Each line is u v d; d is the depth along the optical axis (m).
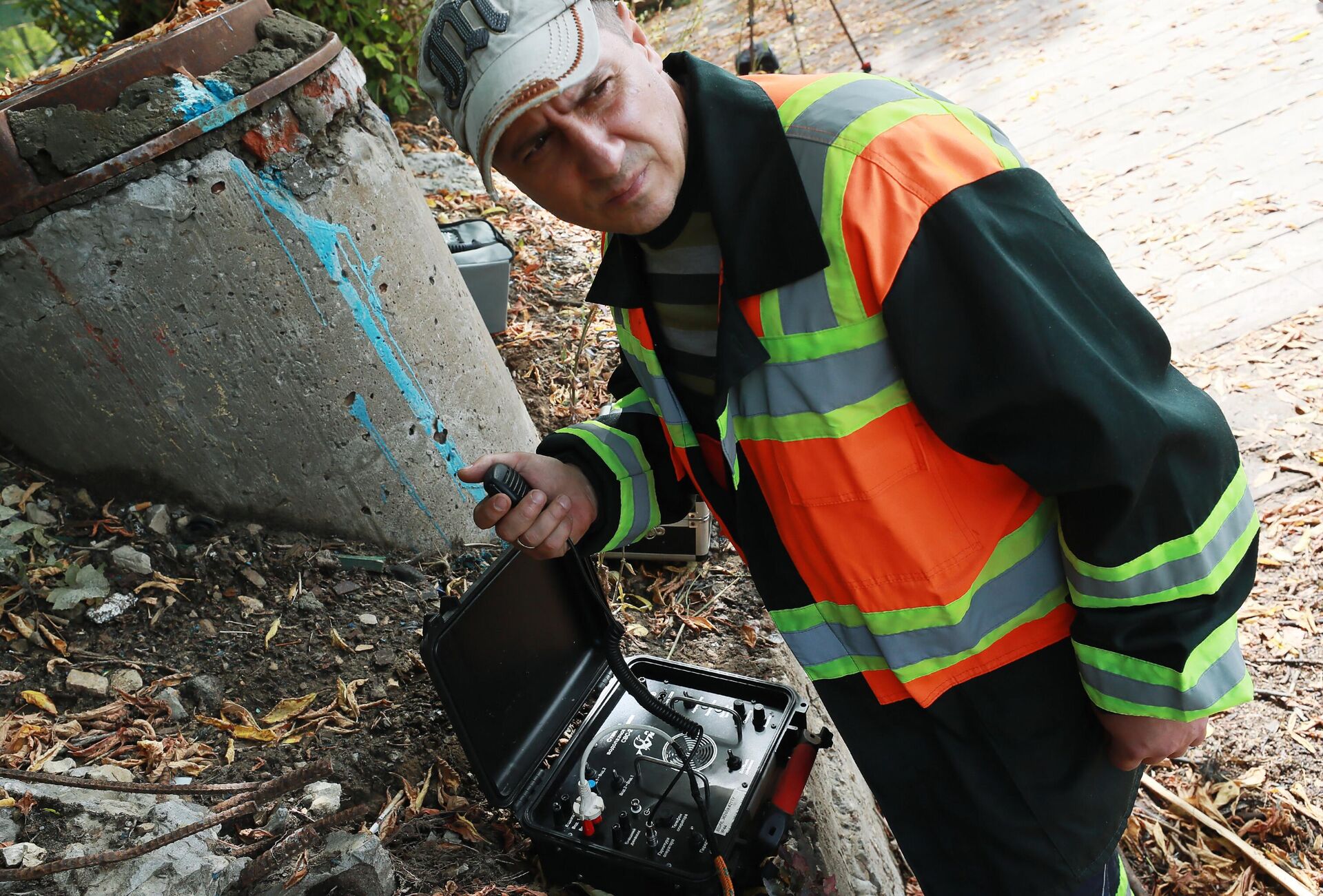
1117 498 1.14
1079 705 1.42
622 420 1.69
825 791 2.10
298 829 1.58
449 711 1.64
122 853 1.36
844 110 1.19
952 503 1.29
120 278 1.99
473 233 3.56
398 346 2.32
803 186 1.17
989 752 1.43
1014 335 1.08
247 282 2.07
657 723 1.90
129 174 1.91
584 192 1.15
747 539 1.48
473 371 2.56
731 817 1.67
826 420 1.25
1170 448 1.14
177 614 2.16
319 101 2.10
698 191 1.24
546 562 1.92
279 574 2.28
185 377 2.12
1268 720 2.98
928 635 1.36
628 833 1.67
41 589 2.12
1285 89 6.41
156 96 1.91
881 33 9.42
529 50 1.04
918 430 1.26
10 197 1.87
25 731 1.83
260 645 2.14
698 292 1.33
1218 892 2.58
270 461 2.27
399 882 1.67
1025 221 1.14
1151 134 6.34
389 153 2.31
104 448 2.23
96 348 2.06
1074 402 1.08
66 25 5.85
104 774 1.78
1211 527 1.21
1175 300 4.77
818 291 1.20
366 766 1.91
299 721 1.99
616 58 1.11
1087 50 7.93
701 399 1.44
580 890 1.73
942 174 1.13
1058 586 1.38
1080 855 1.46
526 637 1.87
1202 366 4.34
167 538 2.25
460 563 2.49
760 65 6.20
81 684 1.96
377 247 2.25
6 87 2.19
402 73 5.97
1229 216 5.29
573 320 3.92
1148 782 2.83
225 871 1.47
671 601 2.65
